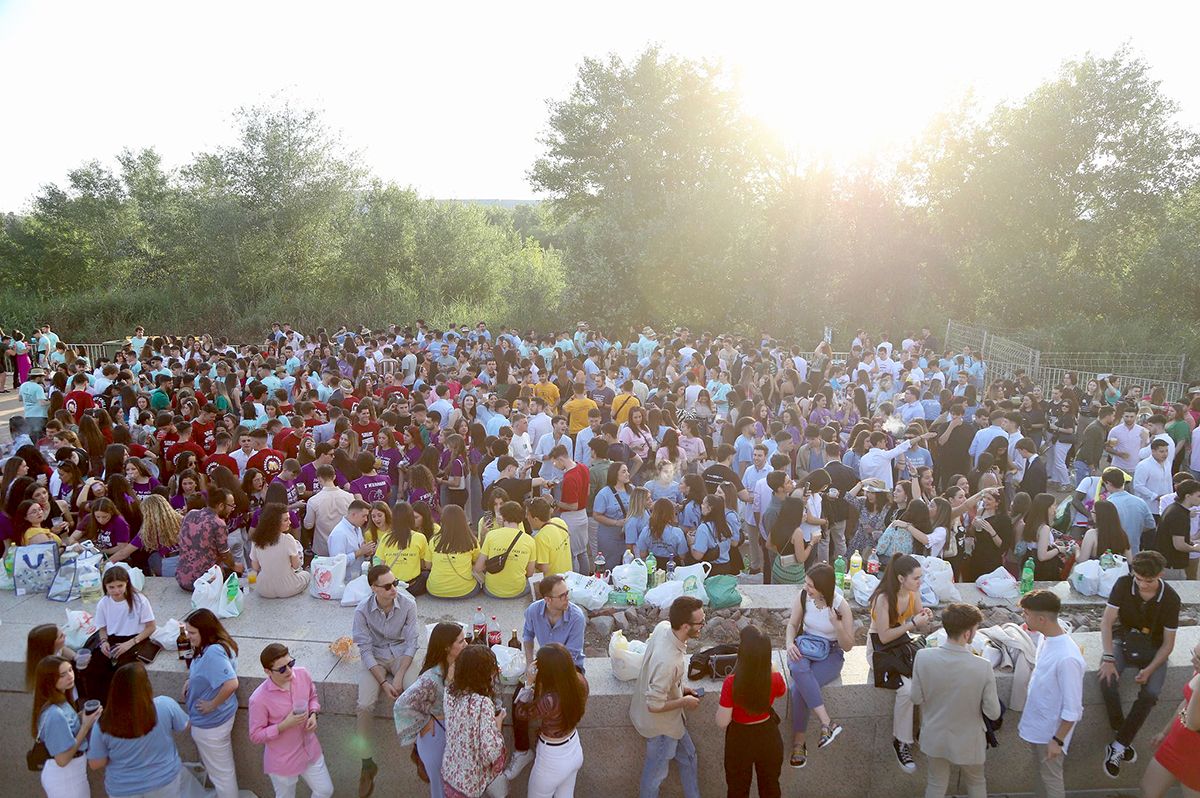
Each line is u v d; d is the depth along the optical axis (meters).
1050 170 31.81
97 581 7.43
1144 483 10.00
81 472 9.79
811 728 6.17
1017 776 6.30
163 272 37.12
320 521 8.47
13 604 7.37
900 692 5.94
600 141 34.81
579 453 11.24
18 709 6.48
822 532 8.91
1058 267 31.09
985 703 5.52
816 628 6.11
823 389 15.77
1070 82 31.34
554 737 5.45
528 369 16.08
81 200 43.59
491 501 8.27
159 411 13.55
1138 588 5.96
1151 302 30.06
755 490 9.81
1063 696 5.53
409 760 6.22
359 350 21.91
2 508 8.31
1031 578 7.89
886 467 10.48
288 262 35.53
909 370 18.20
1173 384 21.91
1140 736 6.39
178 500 9.55
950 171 32.09
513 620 7.05
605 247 31.94
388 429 10.60
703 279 30.34
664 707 5.56
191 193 38.06
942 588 7.65
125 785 5.56
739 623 7.41
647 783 5.76
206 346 21.97
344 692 6.14
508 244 40.22
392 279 35.41
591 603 7.42
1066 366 27.66
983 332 26.88
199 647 6.01
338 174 36.25
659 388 15.05
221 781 6.01
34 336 31.22
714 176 31.34
